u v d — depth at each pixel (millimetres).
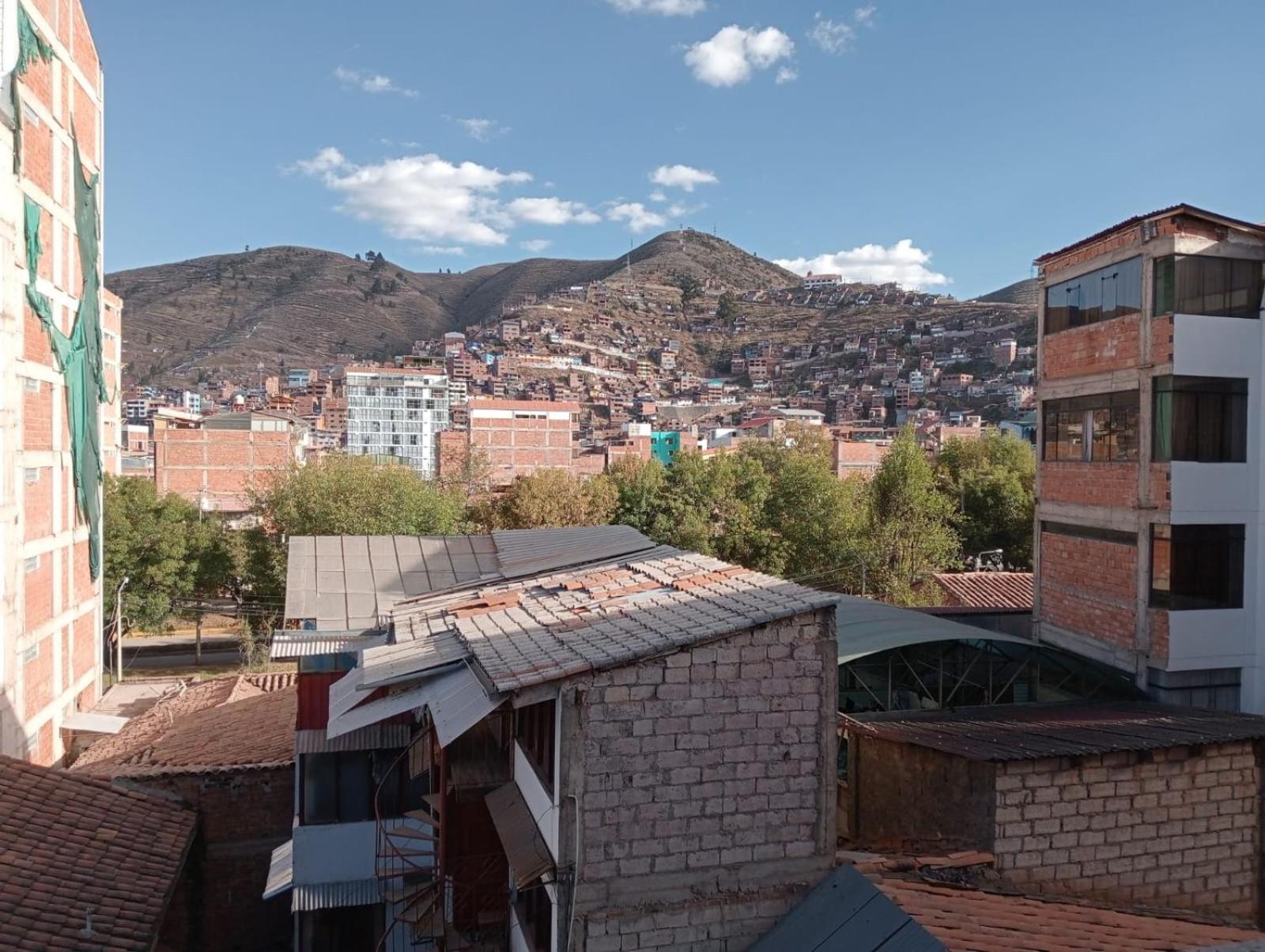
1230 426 15820
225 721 20328
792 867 9203
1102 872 11000
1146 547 15797
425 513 41750
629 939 8656
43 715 20875
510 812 10422
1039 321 19219
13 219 18547
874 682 15234
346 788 14641
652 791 8766
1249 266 15883
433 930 12102
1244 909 11750
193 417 76188
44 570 21031
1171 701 15531
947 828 11273
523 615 11688
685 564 13281
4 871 12297
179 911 16672
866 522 38656
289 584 15914
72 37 23438
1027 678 15781
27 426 19828
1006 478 48719
